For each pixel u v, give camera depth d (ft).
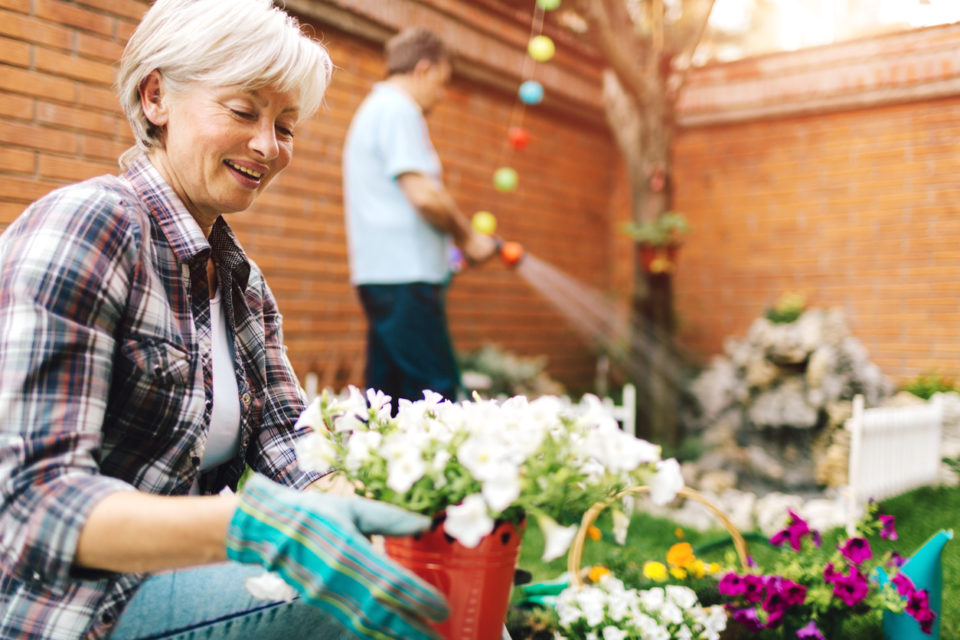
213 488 4.44
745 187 22.80
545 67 20.84
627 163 17.89
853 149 21.30
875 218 21.03
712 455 17.06
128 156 4.44
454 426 3.27
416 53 10.53
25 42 10.12
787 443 16.62
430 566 3.10
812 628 6.51
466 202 19.43
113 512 2.87
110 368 3.31
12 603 3.22
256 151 3.95
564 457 3.09
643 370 19.21
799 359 16.71
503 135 20.40
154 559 2.91
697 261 23.44
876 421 14.39
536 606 6.28
